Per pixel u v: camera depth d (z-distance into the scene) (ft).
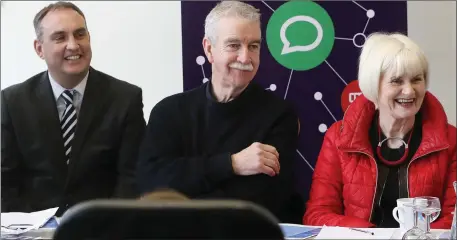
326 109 10.28
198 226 3.03
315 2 10.14
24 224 5.79
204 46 7.78
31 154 8.30
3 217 6.07
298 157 10.31
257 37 7.43
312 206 7.30
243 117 7.50
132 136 8.45
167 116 7.66
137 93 8.68
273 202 7.08
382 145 7.30
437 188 7.11
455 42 11.68
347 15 10.14
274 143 7.39
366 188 7.15
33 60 11.46
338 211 7.34
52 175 8.26
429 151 7.04
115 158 8.45
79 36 8.43
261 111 7.52
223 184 7.08
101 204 3.05
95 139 8.32
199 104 7.70
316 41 10.16
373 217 7.11
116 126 8.42
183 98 7.81
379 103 7.23
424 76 7.07
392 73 6.96
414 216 5.15
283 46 10.18
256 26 7.43
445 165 7.11
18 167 8.33
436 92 11.79
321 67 10.23
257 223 3.03
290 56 10.19
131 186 8.21
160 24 11.51
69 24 8.32
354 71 10.20
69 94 8.52
